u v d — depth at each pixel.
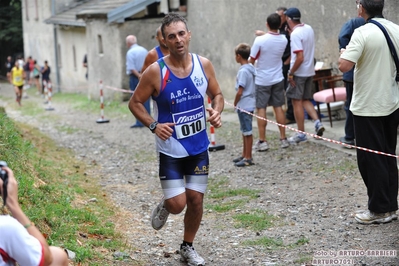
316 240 7.54
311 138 13.16
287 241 7.59
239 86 11.50
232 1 20.45
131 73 19.14
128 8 24.66
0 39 51.34
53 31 38.34
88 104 26.88
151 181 11.75
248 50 11.47
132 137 17.03
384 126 7.66
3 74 52.09
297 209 8.94
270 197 9.73
